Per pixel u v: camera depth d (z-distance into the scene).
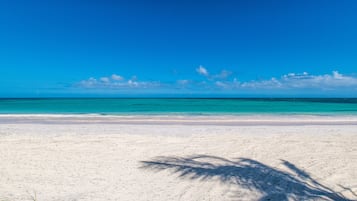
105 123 16.42
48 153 8.20
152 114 25.41
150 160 7.43
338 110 32.84
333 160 7.39
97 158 7.62
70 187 5.36
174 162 7.23
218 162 7.23
